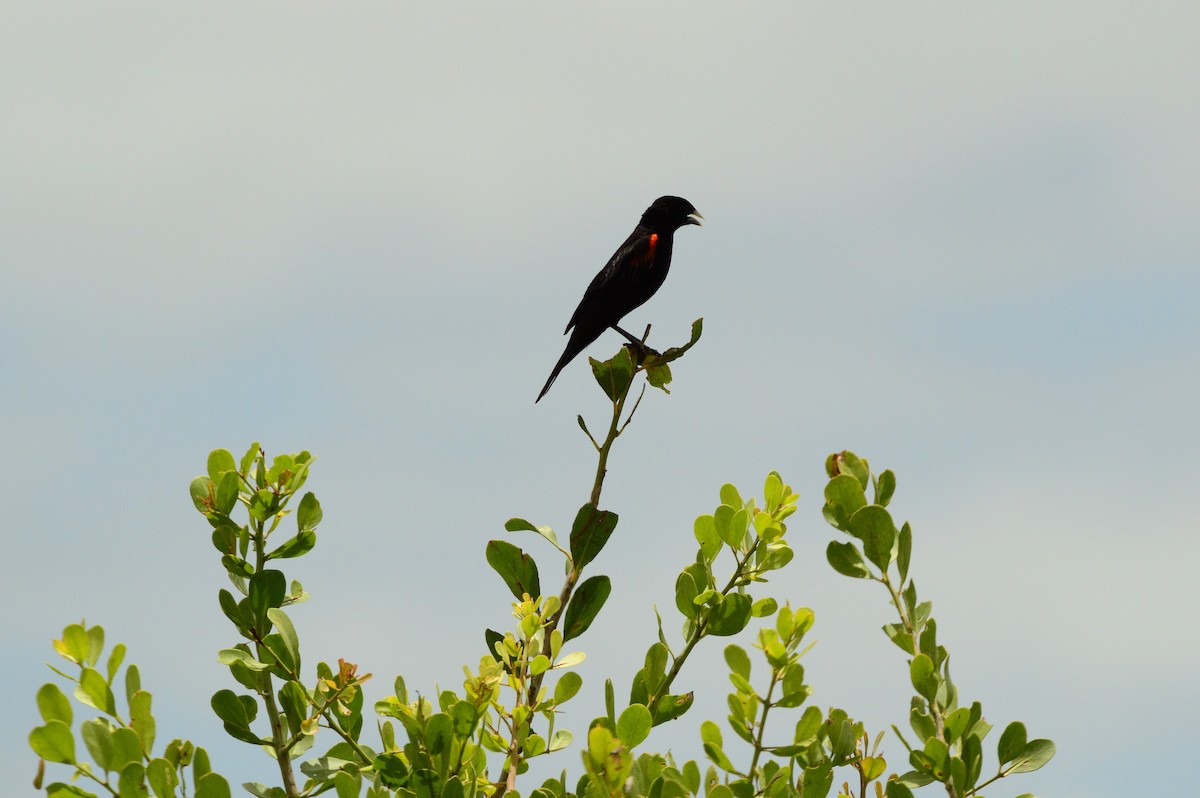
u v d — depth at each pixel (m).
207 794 5.92
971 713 6.43
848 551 6.90
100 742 5.80
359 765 7.37
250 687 7.46
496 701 6.94
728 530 7.73
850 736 7.03
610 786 5.15
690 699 7.39
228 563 7.68
